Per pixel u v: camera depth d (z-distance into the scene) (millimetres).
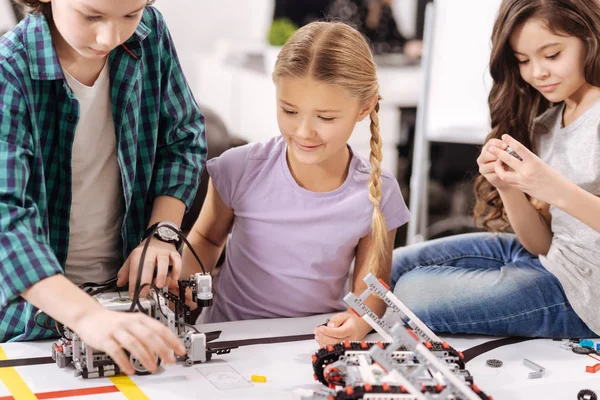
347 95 1329
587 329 1456
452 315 1433
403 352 1110
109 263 1446
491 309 1431
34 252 1098
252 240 1520
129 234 1447
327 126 1341
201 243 1598
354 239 1495
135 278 1285
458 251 1677
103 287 1311
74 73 1300
